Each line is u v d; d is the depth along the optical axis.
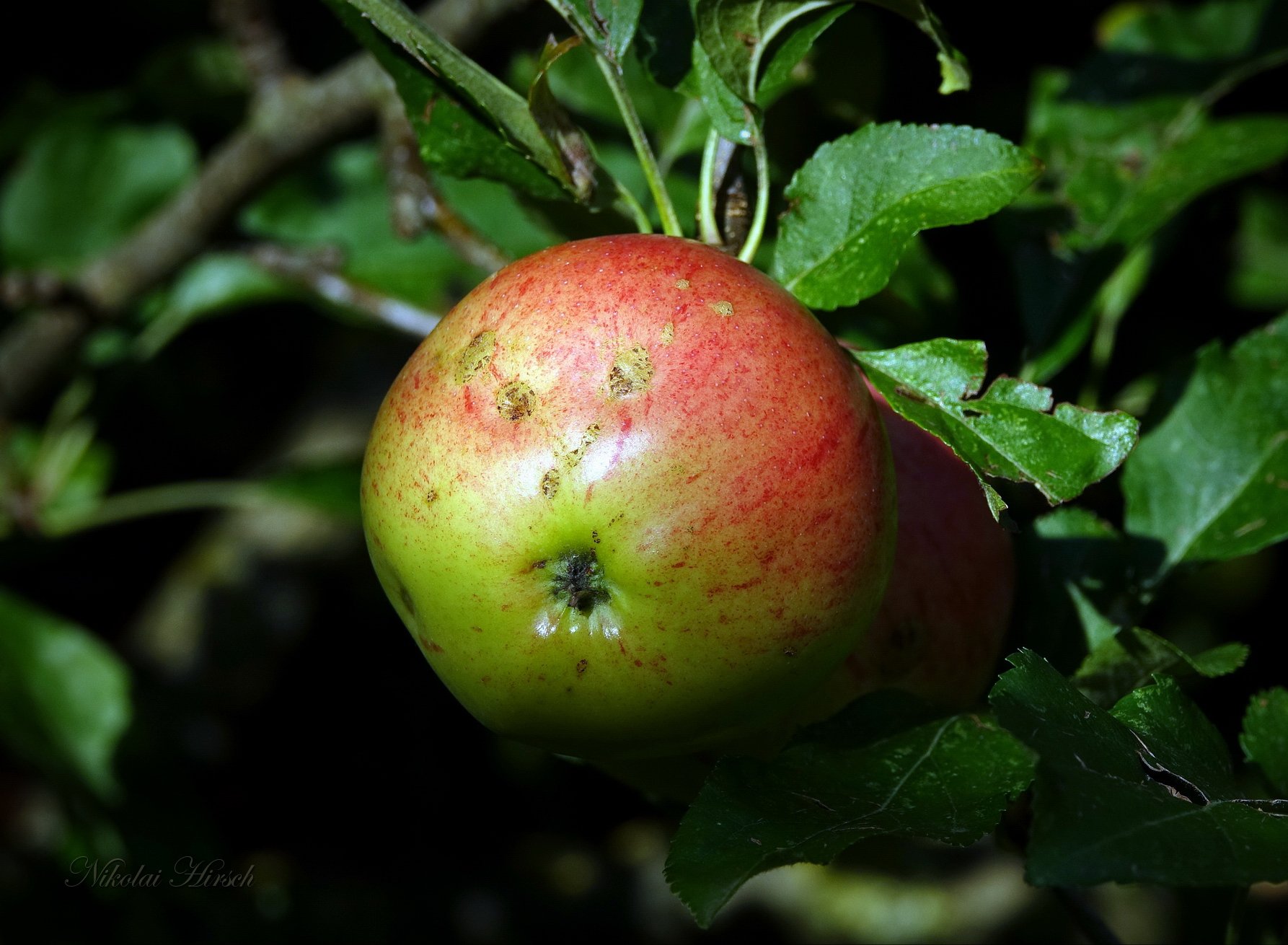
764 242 0.54
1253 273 0.63
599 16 0.49
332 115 0.69
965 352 0.48
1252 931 0.55
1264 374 0.54
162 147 0.85
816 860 0.45
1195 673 0.49
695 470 0.46
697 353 0.46
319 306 0.81
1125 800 0.44
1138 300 0.62
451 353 0.47
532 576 0.46
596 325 0.46
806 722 0.49
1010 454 0.47
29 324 0.79
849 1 0.48
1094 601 0.53
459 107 0.50
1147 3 0.61
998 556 0.51
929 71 0.60
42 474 0.84
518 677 0.47
